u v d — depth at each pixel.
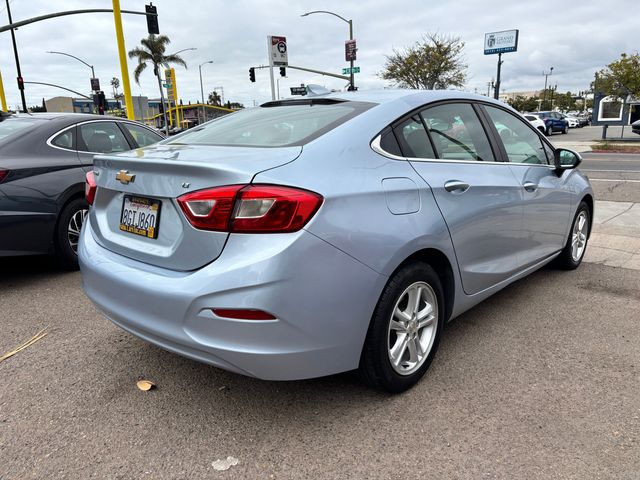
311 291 2.17
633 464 2.18
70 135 5.04
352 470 2.18
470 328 3.58
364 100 2.96
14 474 2.18
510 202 3.37
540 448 2.29
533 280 4.59
